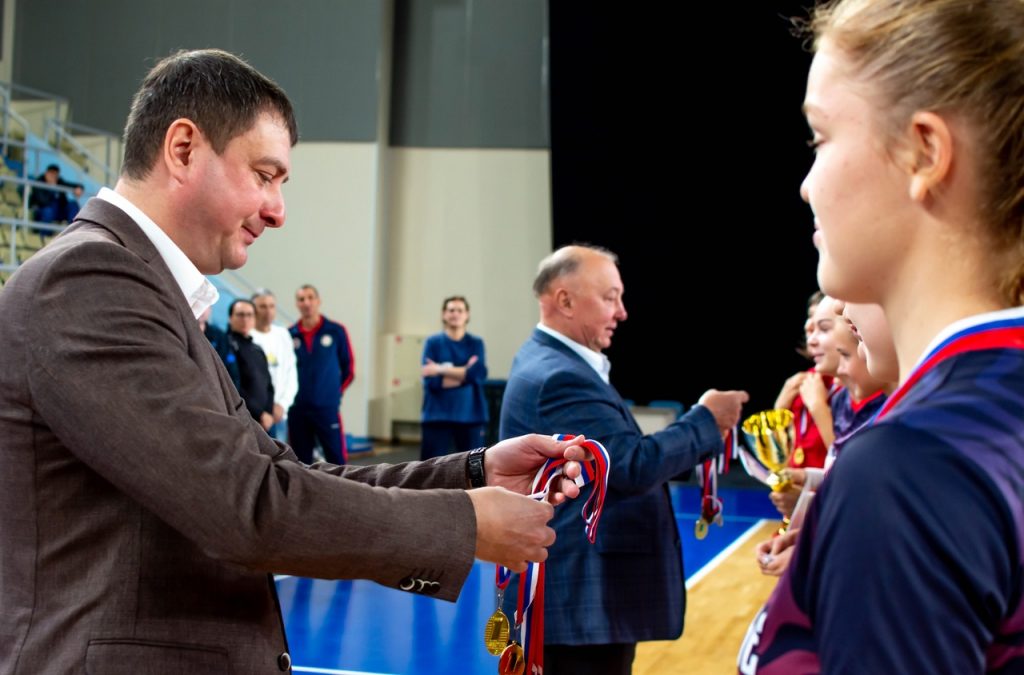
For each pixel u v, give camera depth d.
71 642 1.22
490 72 13.03
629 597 2.49
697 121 11.52
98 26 13.03
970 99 0.65
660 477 2.47
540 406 2.57
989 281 0.67
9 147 11.63
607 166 11.86
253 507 1.15
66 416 1.17
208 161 1.37
